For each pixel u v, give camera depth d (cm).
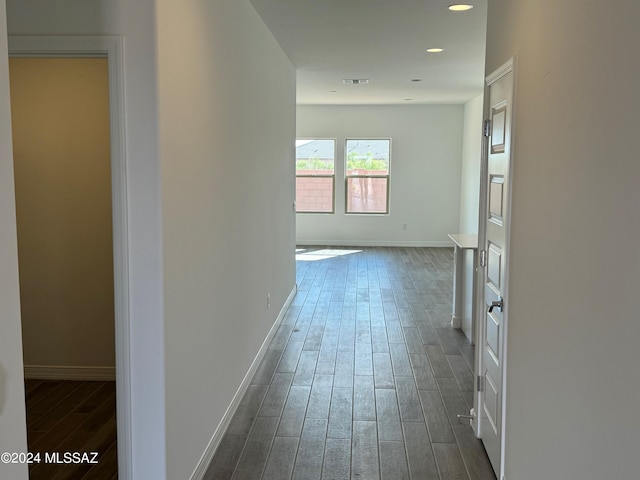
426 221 1123
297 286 757
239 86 357
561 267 181
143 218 220
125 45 215
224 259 326
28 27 218
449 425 345
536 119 212
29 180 405
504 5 267
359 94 924
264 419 351
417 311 629
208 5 282
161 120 219
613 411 140
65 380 419
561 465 180
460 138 1097
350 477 285
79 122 400
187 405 260
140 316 225
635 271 129
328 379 421
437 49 542
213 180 298
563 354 179
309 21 438
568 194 175
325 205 1137
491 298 295
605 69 148
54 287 413
